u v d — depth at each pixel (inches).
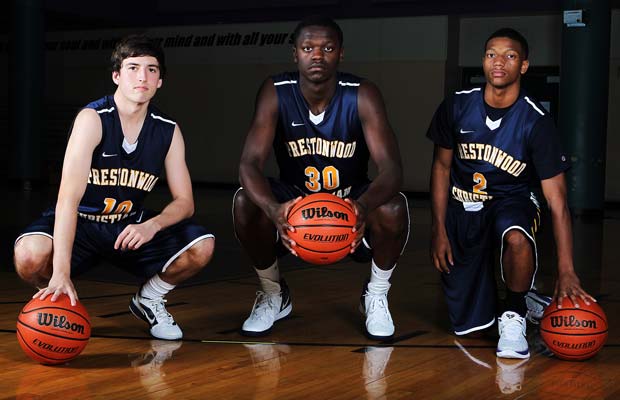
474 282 116.1
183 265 110.1
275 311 119.6
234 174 531.5
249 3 515.2
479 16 463.8
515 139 112.7
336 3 494.3
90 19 525.0
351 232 100.2
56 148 569.0
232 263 195.0
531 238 107.7
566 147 367.2
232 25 521.3
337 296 153.2
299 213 99.9
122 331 117.6
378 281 117.0
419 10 471.8
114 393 86.5
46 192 441.4
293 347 110.0
